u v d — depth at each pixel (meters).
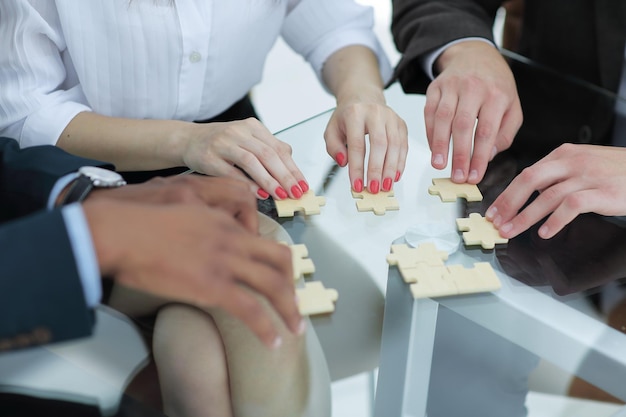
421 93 1.39
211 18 1.28
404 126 1.21
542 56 1.68
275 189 1.06
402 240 1.01
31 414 0.78
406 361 0.83
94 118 1.23
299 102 1.80
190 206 0.78
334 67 1.45
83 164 0.97
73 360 0.83
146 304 0.87
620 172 1.06
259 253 0.75
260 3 1.35
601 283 0.96
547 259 0.99
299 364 0.82
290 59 2.21
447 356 0.85
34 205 0.93
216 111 1.46
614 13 1.49
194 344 0.83
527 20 1.69
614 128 1.30
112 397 0.79
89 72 1.28
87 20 1.23
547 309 0.92
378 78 1.40
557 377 0.83
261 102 1.80
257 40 1.41
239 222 0.89
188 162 1.14
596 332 0.89
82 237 0.72
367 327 0.87
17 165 0.97
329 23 1.51
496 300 0.93
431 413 0.78
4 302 0.70
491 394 0.80
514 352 0.86
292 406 0.77
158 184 0.93
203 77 1.35
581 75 1.64
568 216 1.02
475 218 1.06
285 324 0.83
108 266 0.73
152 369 0.81
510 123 1.25
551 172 1.06
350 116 1.19
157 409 0.78
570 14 1.59
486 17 1.52
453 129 1.20
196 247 0.73
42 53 1.25
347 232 1.02
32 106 1.24
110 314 0.86
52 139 1.23
